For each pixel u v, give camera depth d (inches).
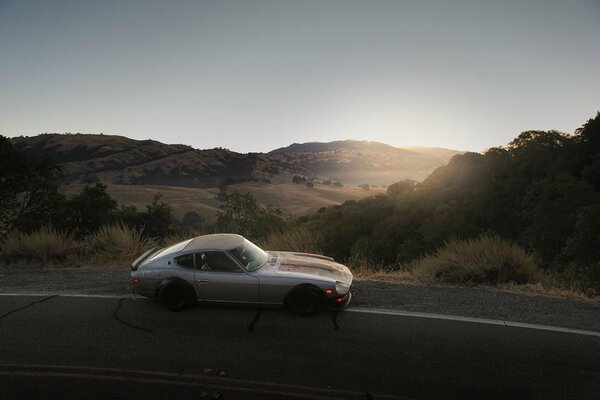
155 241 473.7
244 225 1193.4
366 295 305.9
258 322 258.7
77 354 218.4
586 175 1435.8
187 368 206.2
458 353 221.5
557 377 200.8
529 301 296.0
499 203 1438.2
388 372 203.9
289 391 189.3
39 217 1040.8
